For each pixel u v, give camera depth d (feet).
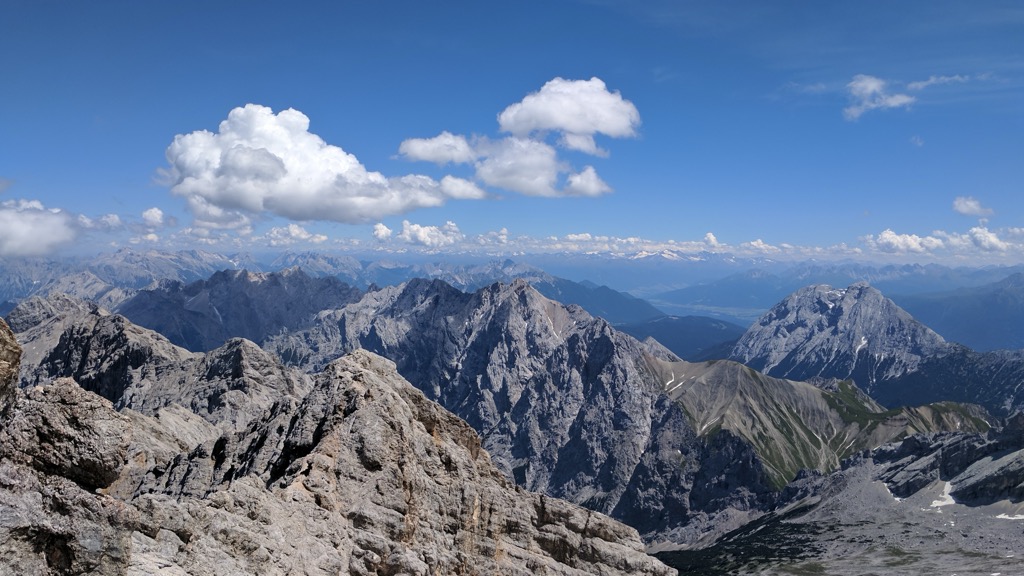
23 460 117.19
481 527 394.32
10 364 119.55
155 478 396.37
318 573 226.99
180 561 161.99
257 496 235.81
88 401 122.62
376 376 388.16
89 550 115.03
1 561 105.91
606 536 477.77
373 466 319.68
